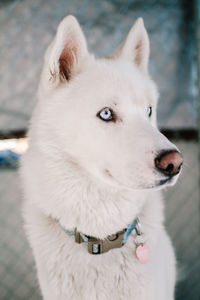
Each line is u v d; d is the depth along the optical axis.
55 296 1.55
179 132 4.33
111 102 1.49
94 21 4.07
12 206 3.79
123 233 1.57
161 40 4.21
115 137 1.42
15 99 4.24
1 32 3.94
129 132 1.41
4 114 4.25
